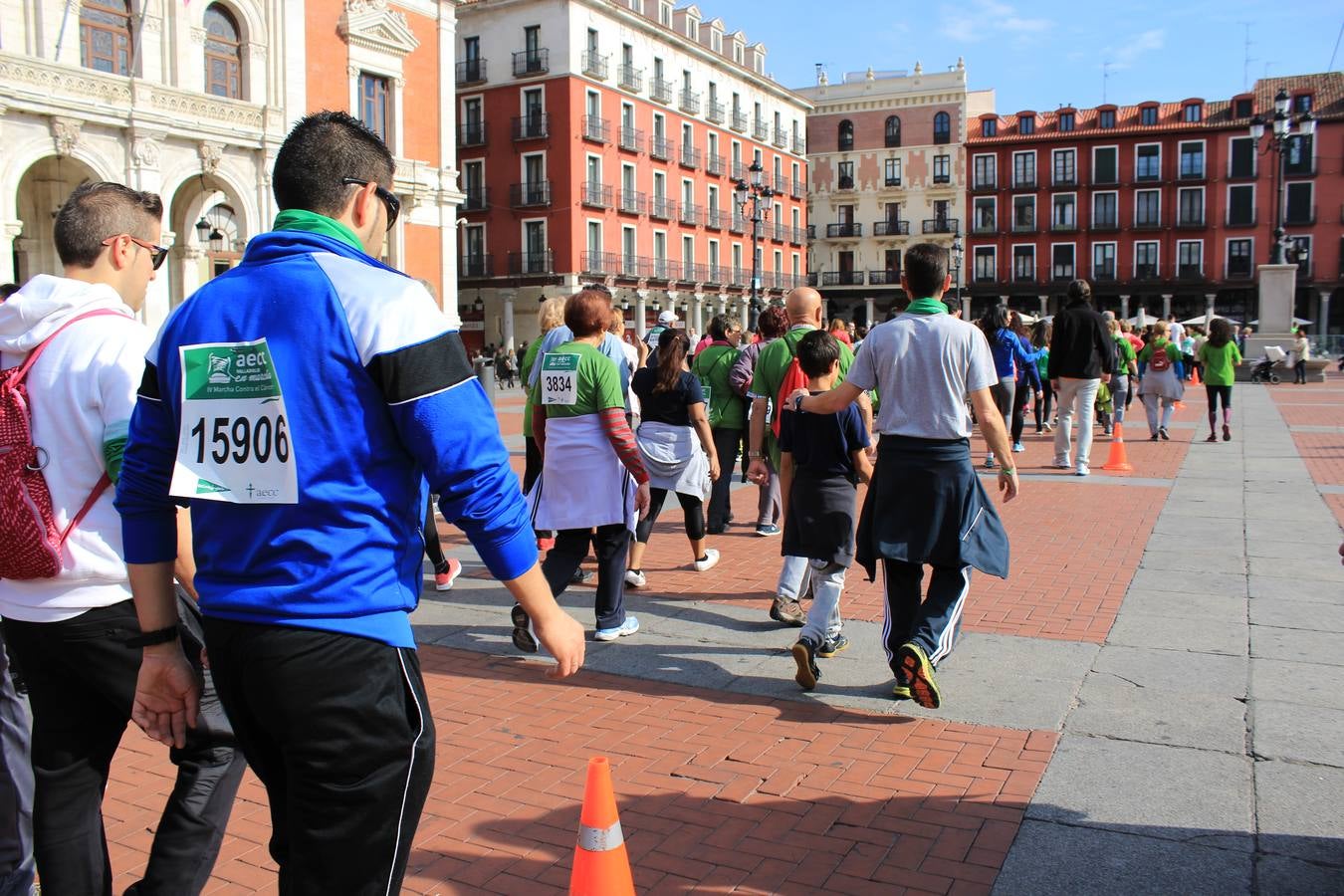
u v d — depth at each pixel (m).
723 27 57.41
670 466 6.78
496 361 40.94
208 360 2.00
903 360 4.31
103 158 23.22
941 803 3.53
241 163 26.34
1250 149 59.47
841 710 4.48
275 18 27.30
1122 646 5.21
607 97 46.56
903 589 4.46
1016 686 4.67
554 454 5.41
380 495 2.00
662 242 51.00
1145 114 62.31
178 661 2.32
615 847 2.39
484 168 46.50
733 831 3.37
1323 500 9.49
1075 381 11.43
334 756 1.96
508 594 6.69
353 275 2.00
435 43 33.25
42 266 25.14
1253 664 4.89
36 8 22.31
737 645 5.48
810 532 4.81
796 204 65.75
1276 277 31.38
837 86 66.62
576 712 4.53
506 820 3.49
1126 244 62.00
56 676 2.66
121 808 3.69
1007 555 4.31
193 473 2.00
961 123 64.31
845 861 3.15
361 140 2.16
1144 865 3.07
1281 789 3.56
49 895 2.66
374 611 1.99
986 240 64.19
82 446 2.58
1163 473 11.49
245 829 3.50
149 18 24.47
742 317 58.75
